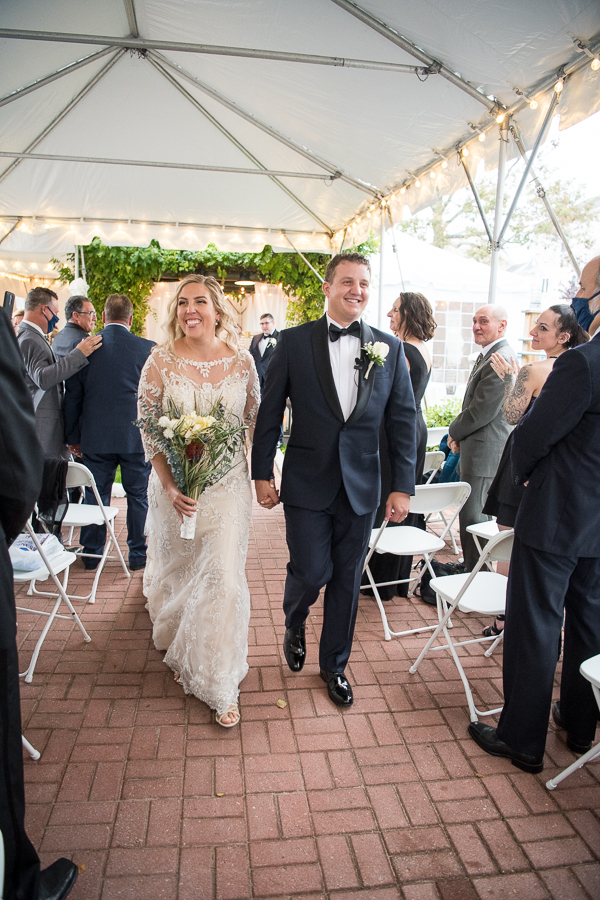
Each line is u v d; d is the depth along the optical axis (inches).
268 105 192.9
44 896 62.3
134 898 65.4
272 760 88.5
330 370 95.3
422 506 128.6
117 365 154.3
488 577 112.7
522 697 86.3
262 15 146.0
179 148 228.1
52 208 272.5
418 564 173.2
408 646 124.6
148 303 436.8
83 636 123.6
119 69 182.7
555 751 93.1
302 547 98.0
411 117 175.6
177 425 91.1
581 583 86.1
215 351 102.9
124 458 158.4
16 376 55.4
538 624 83.8
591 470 80.0
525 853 73.5
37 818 76.1
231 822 76.6
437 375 439.5
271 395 98.5
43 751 88.8
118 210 277.3
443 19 127.4
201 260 404.5
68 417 162.4
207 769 86.0
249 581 157.6
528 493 84.4
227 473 100.6
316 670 113.6
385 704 103.7
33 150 224.1
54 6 149.9
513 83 143.4
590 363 76.8
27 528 102.5
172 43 154.3
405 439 99.5
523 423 82.9
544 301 574.2
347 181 242.2
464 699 106.1
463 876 70.0
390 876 69.6
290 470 98.5
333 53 152.8
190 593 102.2
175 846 72.6
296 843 73.8
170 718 97.7
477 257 727.1
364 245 404.5
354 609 103.5
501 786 84.9
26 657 115.6
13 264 468.8
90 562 164.2
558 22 118.0
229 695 96.1
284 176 243.9
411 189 221.5
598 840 75.9
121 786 82.2
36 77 177.9
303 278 410.9
